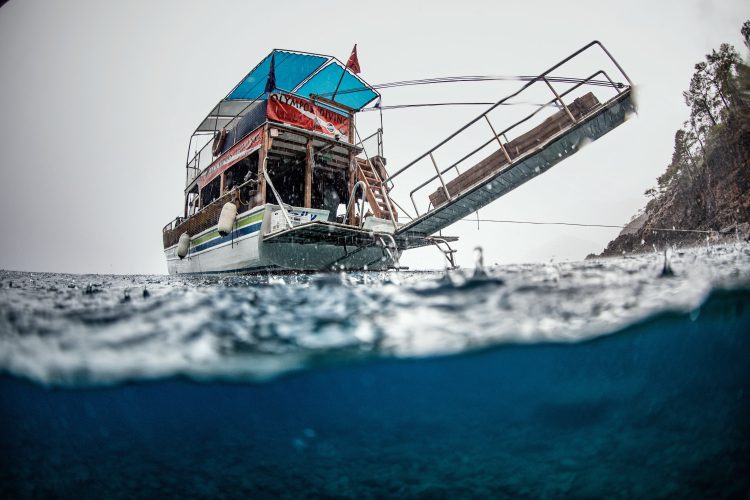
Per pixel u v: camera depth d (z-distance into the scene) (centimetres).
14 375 333
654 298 361
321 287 545
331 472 420
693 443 394
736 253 695
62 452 498
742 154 2862
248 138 1273
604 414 506
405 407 550
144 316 357
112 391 393
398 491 352
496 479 366
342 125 1384
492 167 1091
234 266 1225
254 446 529
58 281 808
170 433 517
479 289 422
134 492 367
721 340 532
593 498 297
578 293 382
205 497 348
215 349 317
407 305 377
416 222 1171
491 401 547
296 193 1516
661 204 4200
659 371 534
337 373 398
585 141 1005
